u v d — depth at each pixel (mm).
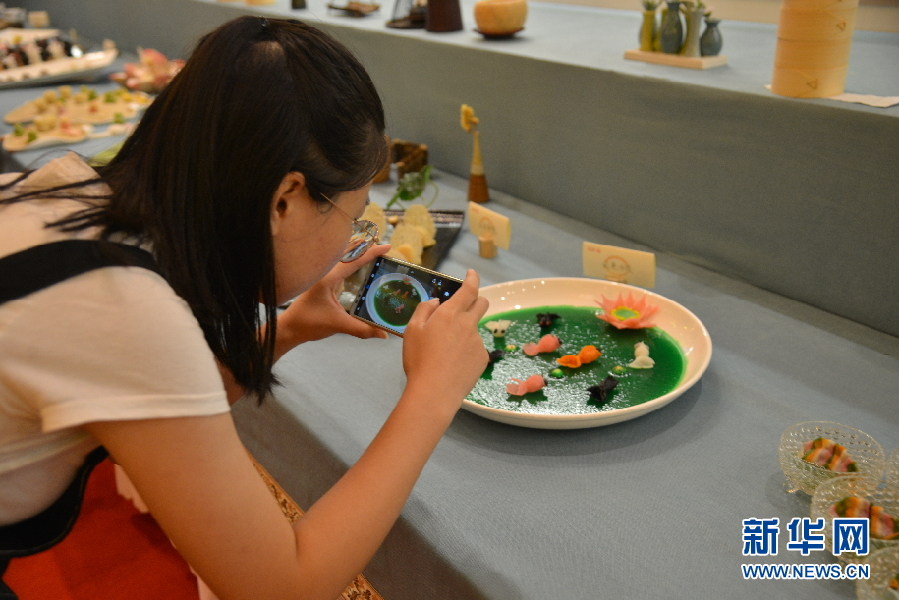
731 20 1882
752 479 876
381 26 2139
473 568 776
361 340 1239
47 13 4203
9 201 604
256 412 1132
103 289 530
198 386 546
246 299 642
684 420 990
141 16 3275
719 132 1299
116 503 1815
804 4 1122
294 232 631
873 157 1102
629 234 1570
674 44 1470
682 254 1469
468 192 1836
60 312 523
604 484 883
